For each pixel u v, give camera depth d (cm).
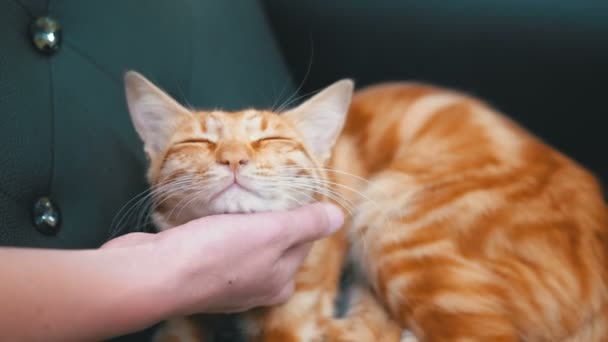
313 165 41
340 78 55
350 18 54
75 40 36
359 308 44
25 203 31
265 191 36
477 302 39
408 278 42
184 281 26
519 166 42
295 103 53
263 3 56
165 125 40
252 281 29
